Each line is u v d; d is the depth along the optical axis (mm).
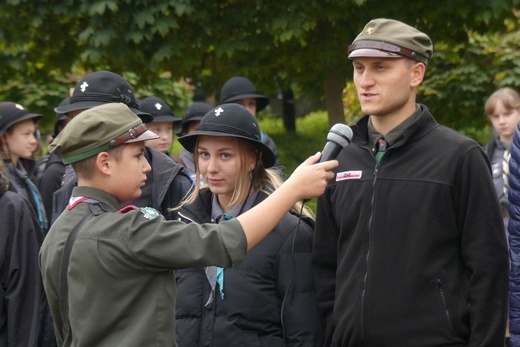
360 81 4336
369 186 4344
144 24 8508
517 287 5156
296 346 4488
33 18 8945
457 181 4191
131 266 3561
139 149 3789
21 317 5367
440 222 4191
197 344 4539
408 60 4293
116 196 3783
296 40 9391
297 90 11547
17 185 6672
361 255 4328
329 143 3986
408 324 4188
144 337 3545
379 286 4242
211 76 11500
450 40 9562
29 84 12977
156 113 7637
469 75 10422
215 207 4777
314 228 4625
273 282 4539
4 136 6781
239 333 4484
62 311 3697
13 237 5379
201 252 3545
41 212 6719
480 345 4148
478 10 8406
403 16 8797
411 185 4234
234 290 4500
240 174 4680
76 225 3680
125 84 5668
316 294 4574
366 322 4258
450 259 4234
